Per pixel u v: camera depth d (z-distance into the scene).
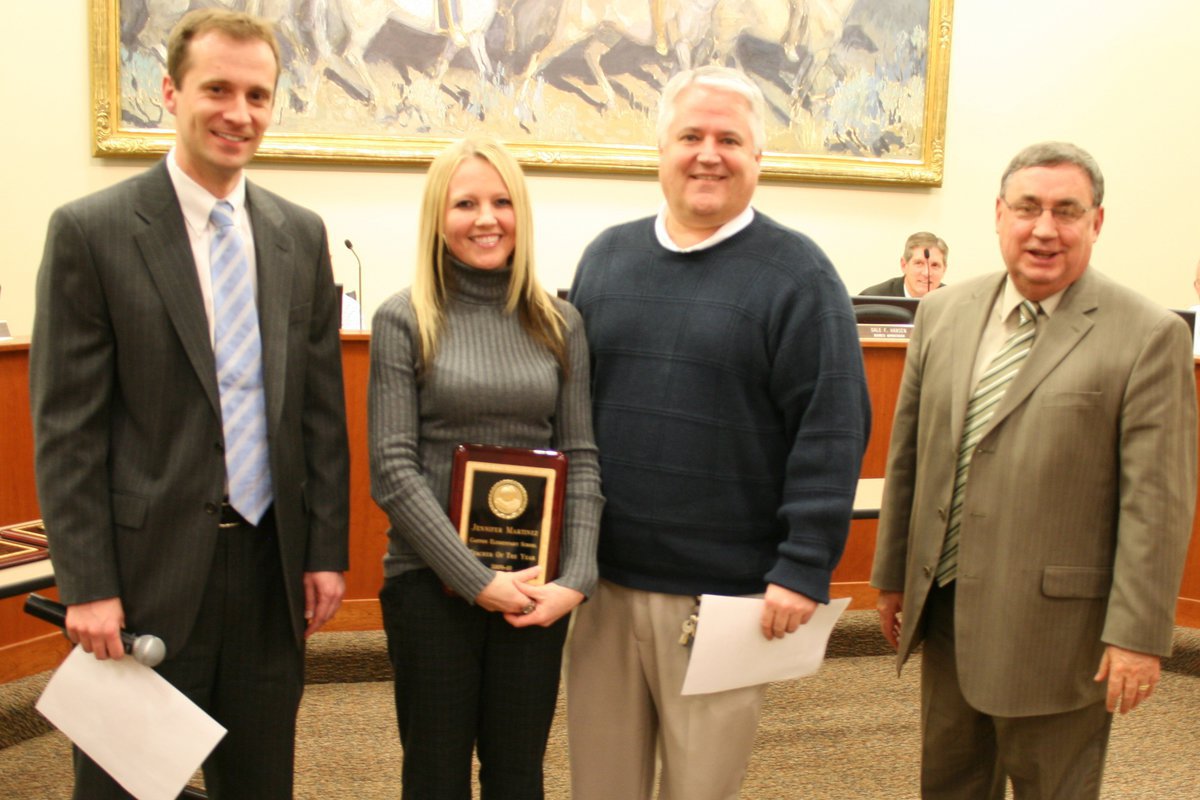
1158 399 1.77
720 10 5.59
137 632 1.67
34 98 4.96
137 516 1.64
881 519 2.21
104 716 1.67
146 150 5.01
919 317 2.15
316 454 1.84
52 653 3.36
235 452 1.70
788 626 1.80
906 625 2.06
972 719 2.07
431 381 1.77
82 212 1.61
